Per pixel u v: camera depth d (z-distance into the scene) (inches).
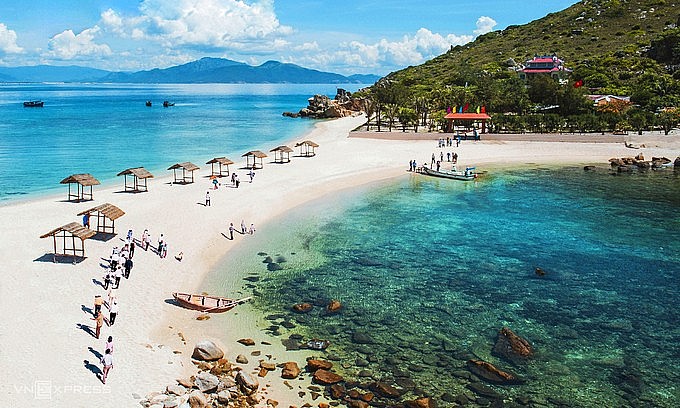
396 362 993.5
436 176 2839.6
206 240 1664.6
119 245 1555.1
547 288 1352.1
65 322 1058.7
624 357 1029.8
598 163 3302.2
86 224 1644.9
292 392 887.1
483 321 1167.6
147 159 3161.9
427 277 1416.1
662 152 3511.3
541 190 2524.6
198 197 2185.0
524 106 4751.5
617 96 5012.3
